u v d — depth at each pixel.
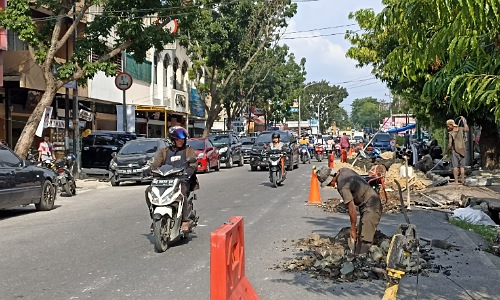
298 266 7.62
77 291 6.56
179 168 9.10
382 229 10.34
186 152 9.48
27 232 10.79
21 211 14.01
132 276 7.26
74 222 11.98
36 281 7.03
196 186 9.73
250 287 4.68
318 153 38.72
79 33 27.92
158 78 41.34
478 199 12.79
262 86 55.91
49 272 7.50
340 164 28.67
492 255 8.48
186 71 48.78
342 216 12.30
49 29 20.34
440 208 13.12
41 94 25.23
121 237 10.09
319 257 7.90
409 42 4.42
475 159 28.50
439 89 4.98
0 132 23.56
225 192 17.52
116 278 7.16
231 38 40.53
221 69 42.53
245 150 36.88
